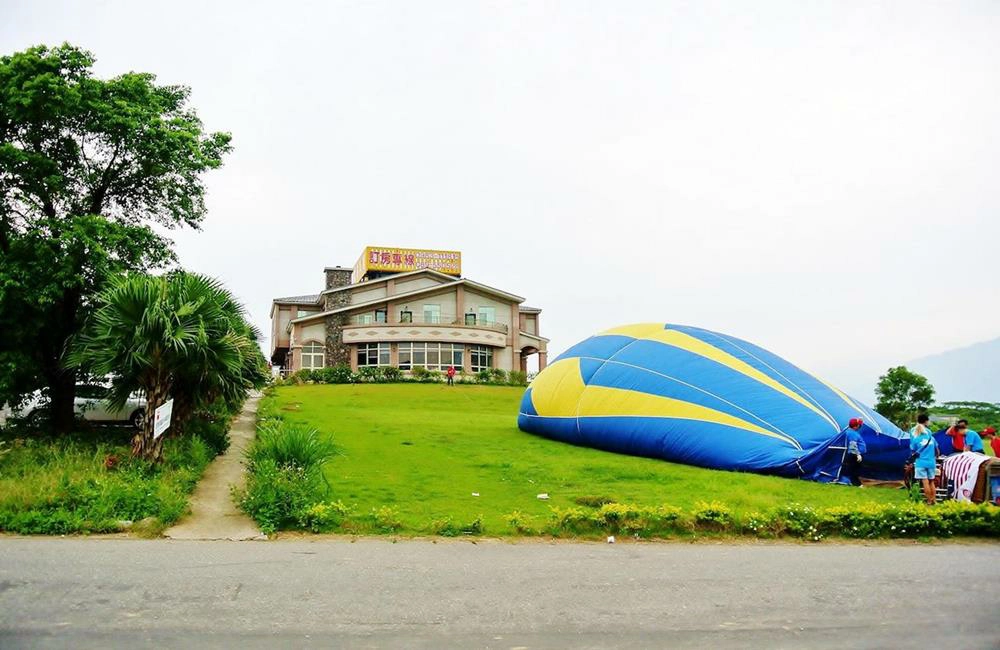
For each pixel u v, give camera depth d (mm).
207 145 19938
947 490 13734
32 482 10914
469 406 36625
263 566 8305
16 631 5945
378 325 52812
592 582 8078
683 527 10906
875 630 6746
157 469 13023
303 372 47531
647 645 6207
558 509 11359
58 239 16266
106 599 6863
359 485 13789
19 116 16750
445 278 57625
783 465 16328
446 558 9016
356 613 6750
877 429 16812
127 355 13656
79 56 17438
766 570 8891
